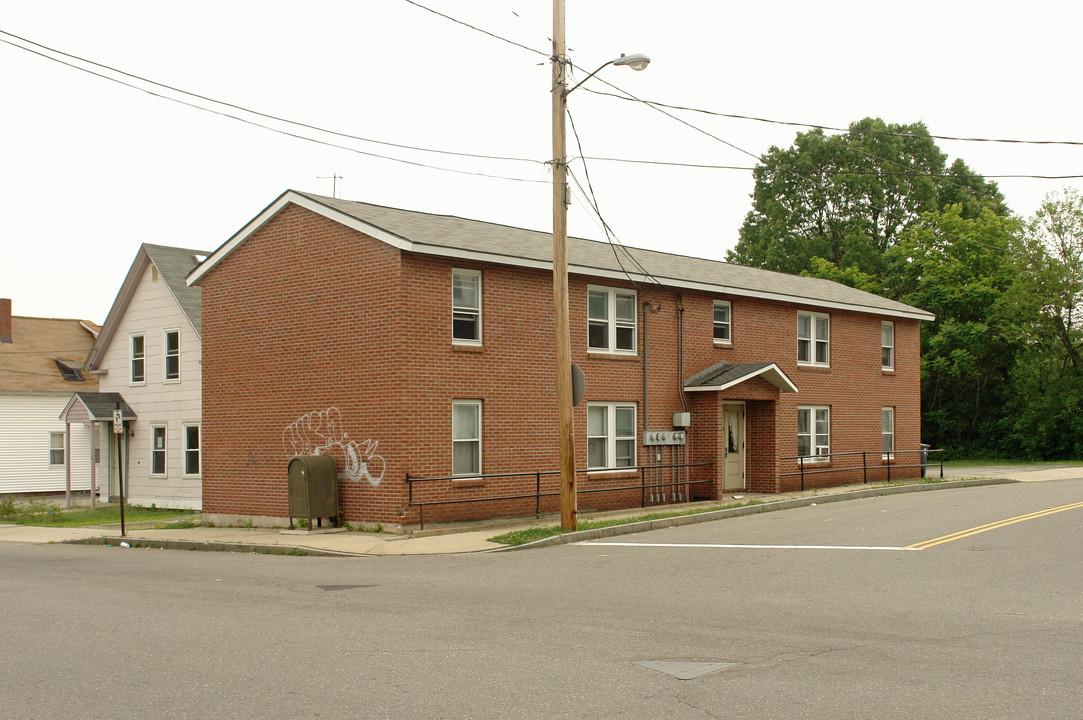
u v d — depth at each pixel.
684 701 6.66
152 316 31.27
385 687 7.07
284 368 20.98
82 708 6.62
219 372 22.48
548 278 21.48
